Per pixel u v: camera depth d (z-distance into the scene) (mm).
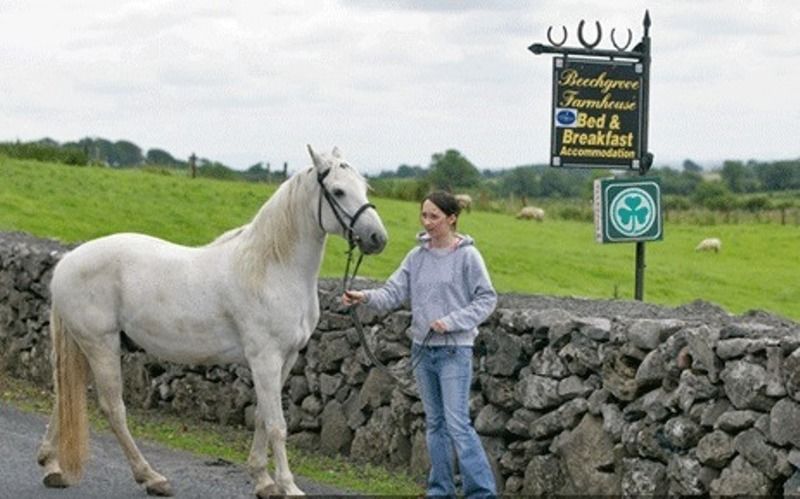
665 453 8430
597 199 12117
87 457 9305
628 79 12422
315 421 11391
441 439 8461
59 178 38500
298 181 8805
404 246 31875
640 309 11438
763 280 31844
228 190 40594
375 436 10734
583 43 12242
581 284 29094
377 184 47188
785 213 50250
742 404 7871
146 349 9289
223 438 11688
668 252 37500
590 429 8977
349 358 11031
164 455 10789
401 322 10492
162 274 9156
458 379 8273
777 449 7648
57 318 9406
